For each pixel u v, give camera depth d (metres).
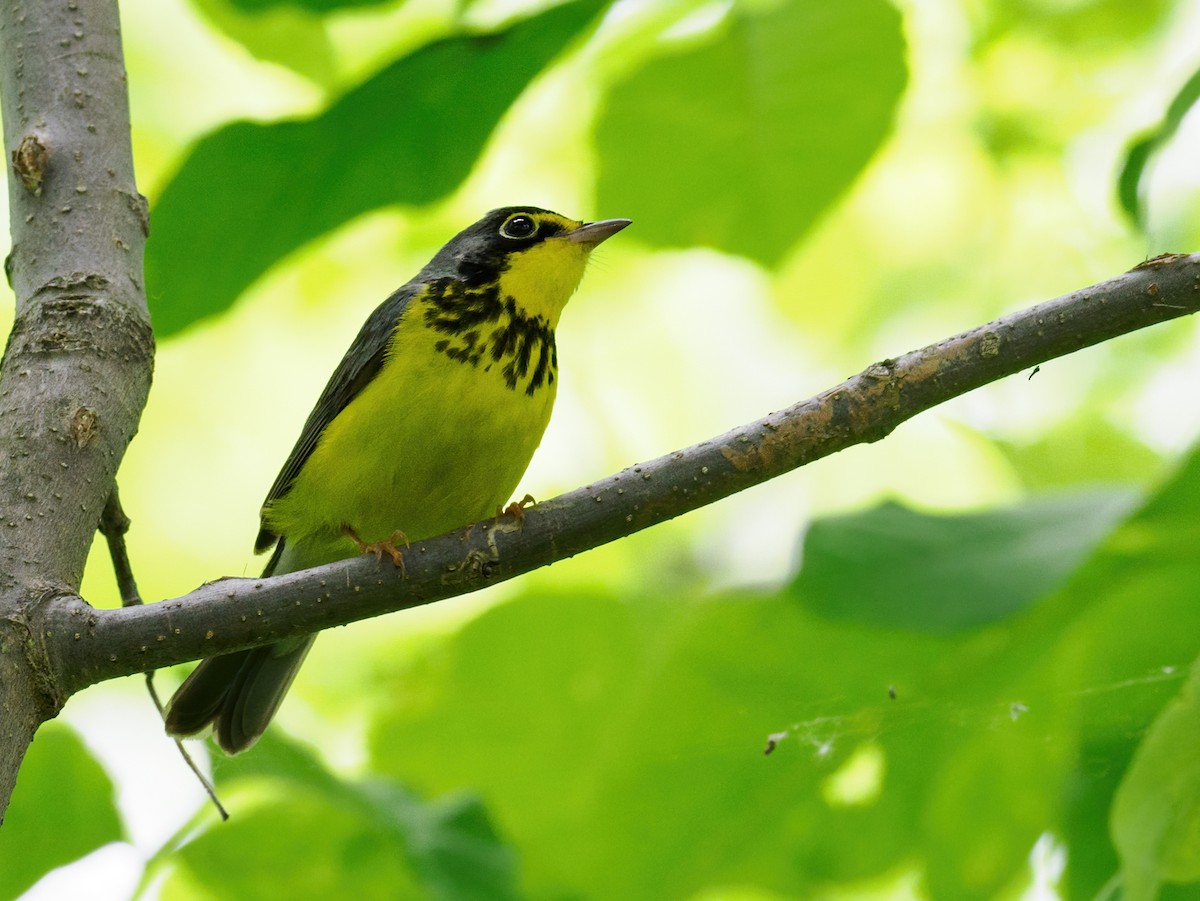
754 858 12.63
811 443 8.67
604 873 12.68
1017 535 10.57
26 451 7.83
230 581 8.27
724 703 12.28
